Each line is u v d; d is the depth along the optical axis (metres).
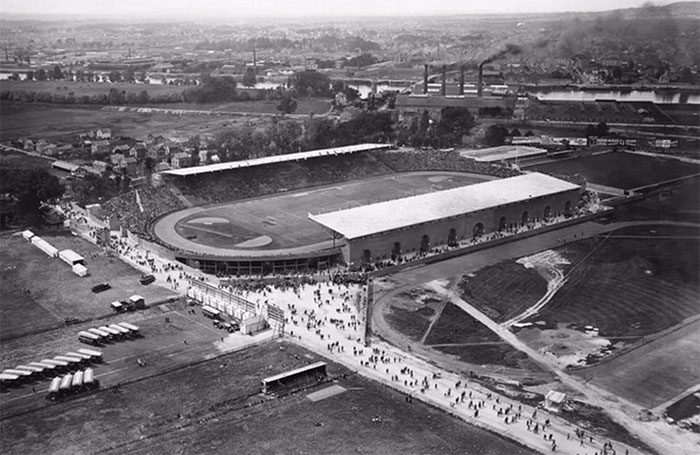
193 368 172.62
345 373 171.50
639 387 168.75
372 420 151.00
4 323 197.12
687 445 144.88
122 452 138.25
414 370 174.88
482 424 150.00
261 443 142.00
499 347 189.38
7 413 151.62
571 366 179.00
